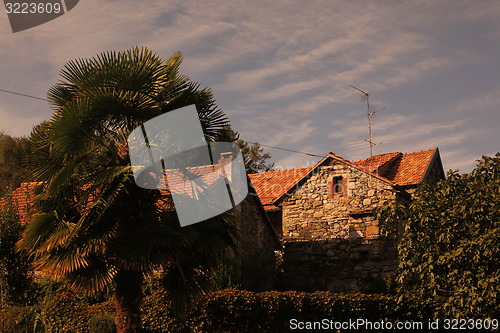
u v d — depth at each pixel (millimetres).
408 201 19578
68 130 9867
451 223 12797
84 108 9914
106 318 12977
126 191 9695
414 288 13656
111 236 9648
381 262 18422
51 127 9805
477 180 13219
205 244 10164
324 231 19750
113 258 9891
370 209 18828
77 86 10789
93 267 9883
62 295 14375
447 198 13227
